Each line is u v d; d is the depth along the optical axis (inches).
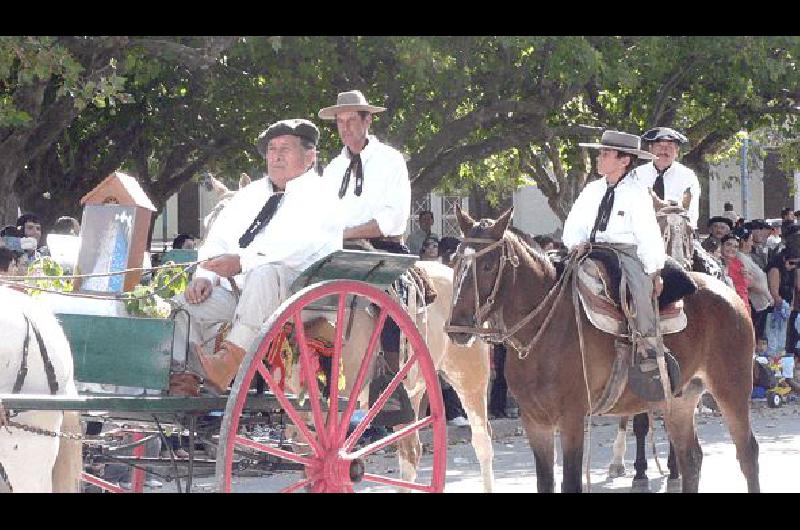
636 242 564.1
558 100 1244.5
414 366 558.9
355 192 574.2
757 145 1806.1
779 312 1151.0
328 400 465.1
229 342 445.7
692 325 585.6
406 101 1167.6
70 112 975.6
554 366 538.3
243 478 720.3
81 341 436.8
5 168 971.3
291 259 470.9
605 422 1037.8
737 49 1229.1
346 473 447.2
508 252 538.6
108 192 495.8
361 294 451.2
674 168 748.6
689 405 606.5
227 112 1190.9
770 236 1414.9
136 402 407.5
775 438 909.8
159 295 482.9
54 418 407.8
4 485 395.5
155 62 975.6
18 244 832.3
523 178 1798.7
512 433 957.2
